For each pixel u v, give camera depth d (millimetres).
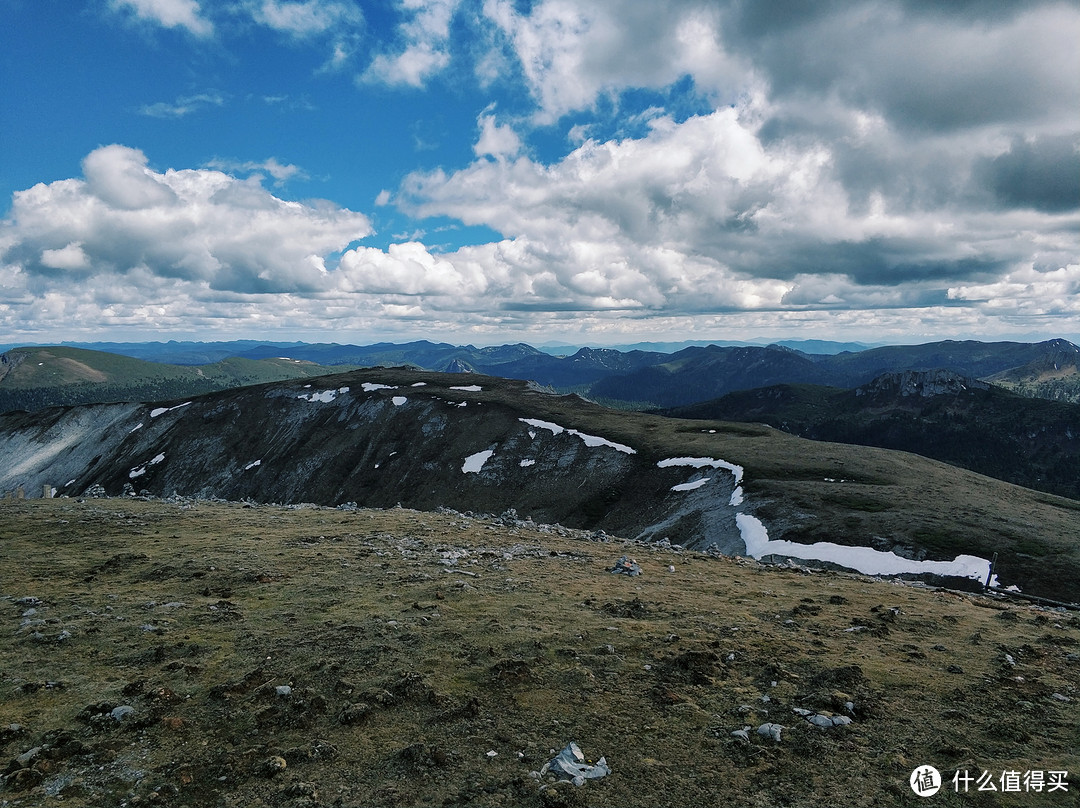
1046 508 75312
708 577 24375
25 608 17000
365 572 21391
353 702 11648
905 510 65062
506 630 15570
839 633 16562
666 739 10680
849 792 9180
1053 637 16875
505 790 9102
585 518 91875
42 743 10227
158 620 16016
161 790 9031
